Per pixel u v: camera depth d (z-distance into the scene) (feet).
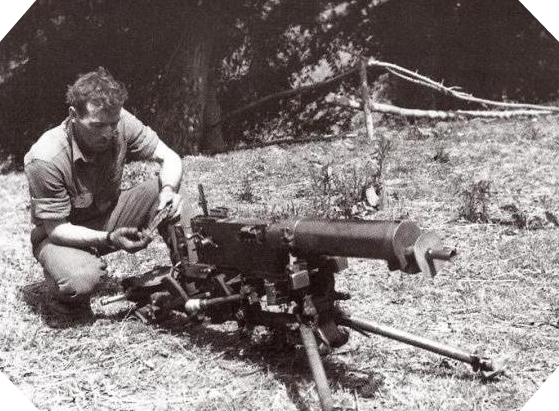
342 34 52.08
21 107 47.93
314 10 50.21
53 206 15.06
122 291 17.61
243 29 49.96
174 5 44.68
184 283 14.84
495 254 18.44
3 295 17.57
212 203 25.76
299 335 12.59
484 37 52.42
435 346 12.08
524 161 29.48
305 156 33.50
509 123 40.04
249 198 25.91
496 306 15.35
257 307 13.11
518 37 52.60
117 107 14.21
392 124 44.78
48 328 15.51
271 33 50.72
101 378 13.19
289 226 11.76
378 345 13.76
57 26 45.80
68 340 14.85
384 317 15.01
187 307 13.12
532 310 15.14
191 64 44.80
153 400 12.32
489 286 16.48
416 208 23.22
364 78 39.60
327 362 13.09
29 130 48.57
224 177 30.30
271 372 12.85
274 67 52.34
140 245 14.76
